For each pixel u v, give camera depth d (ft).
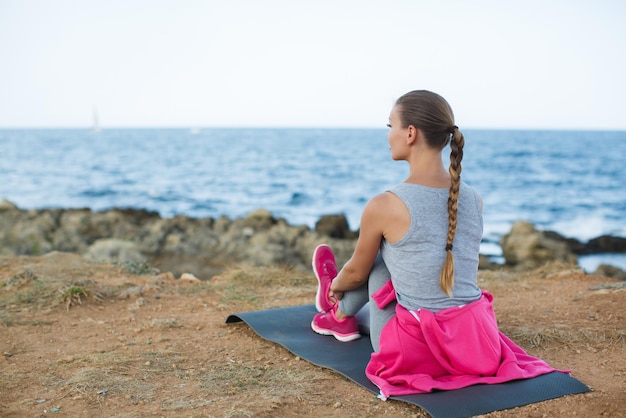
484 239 53.21
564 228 66.85
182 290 16.05
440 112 8.90
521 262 44.88
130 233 53.06
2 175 131.13
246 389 9.05
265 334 11.55
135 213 59.11
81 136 384.88
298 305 14.12
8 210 59.21
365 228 9.22
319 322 11.64
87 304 14.19
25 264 18.34
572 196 93.71
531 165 146.82
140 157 183.73
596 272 40.83
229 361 10.40
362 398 8.72
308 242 48.91
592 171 132.05
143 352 10.81
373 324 9.68
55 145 258.57
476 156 175.83
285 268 18.62
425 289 8.95
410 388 8.67
